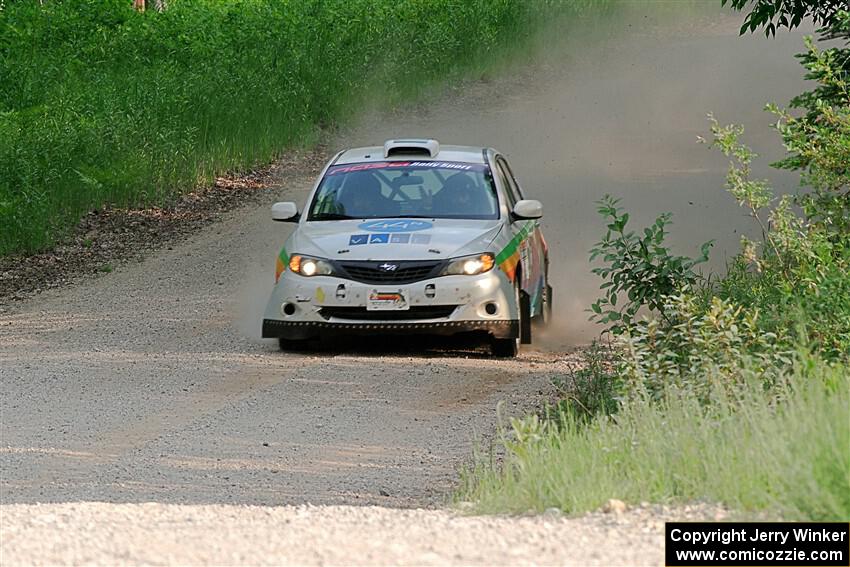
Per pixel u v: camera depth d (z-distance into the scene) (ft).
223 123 286.46
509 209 153.48
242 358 145.79
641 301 132.16
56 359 147.84
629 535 69.21
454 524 74.18
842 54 157.79
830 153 136.15
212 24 367.04
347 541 70.13
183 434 114.11
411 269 140.97
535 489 80.28
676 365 109.50
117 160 256.93
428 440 111.34
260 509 82.48
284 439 112.16
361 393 128.36
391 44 369.30
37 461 106.22
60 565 66.64
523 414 118.52
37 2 377.09
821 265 124.26
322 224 151.23
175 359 146.10
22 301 187.62
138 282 198.49
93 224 237.04
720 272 196.54
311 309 142.41
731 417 84.02
